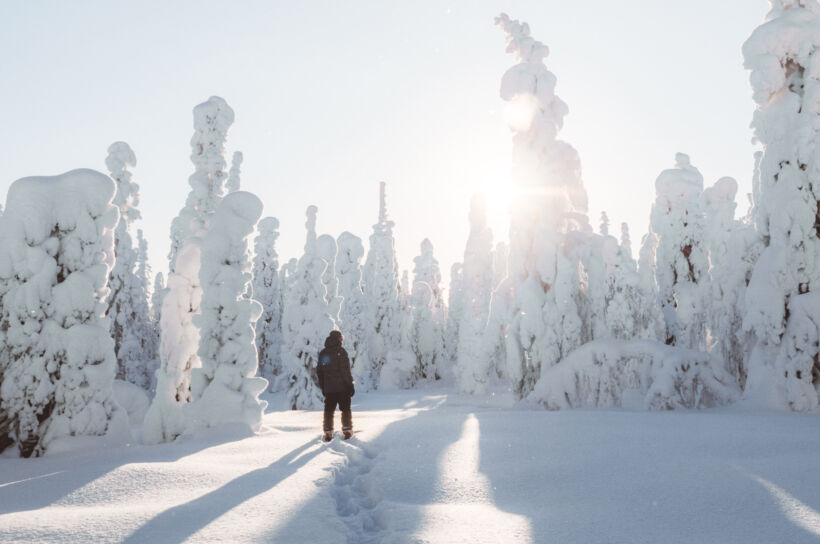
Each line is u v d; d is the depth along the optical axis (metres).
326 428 8.59
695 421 9.06
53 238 9.33
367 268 52.91
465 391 30.62
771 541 3.67
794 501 4.48
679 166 21.83
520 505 4.82
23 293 8.95
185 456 7.57
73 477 5.89
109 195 9.86
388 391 40.91
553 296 17.98
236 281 11.05
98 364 9.41
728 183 22.66
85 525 4.13
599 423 8.77
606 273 17.38
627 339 16.31
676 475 5.42
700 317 20.05
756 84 13.98
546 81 20.53
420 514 4.54
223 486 5.47
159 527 4.10
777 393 12.68
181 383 11.32
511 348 18.06
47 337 9.04
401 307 54.62
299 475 5.98
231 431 10.18
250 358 10.88
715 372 14.03
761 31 14.03
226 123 27.19
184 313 11.55
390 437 8.18
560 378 15.70
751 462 5.83
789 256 13.16
